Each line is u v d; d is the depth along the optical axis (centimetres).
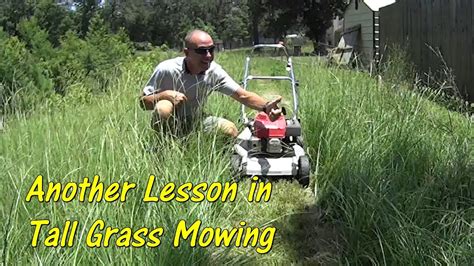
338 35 1548
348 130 318
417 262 198
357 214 231
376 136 299
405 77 432
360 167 268
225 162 281
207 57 310
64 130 291
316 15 2497
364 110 343
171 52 909
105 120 310
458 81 530
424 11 621
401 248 205
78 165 249
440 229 212
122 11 4453
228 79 321
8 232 193
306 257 223
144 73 627
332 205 259
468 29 504
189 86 318
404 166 271
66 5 3020
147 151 269
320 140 313
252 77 359
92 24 1000
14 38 621
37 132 296
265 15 3019
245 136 310
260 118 300
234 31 4797
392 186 247
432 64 600
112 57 786
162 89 322
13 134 297
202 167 267
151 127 302
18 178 236
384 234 218
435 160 282
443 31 565
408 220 223
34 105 384
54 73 639
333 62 525
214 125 308
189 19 4441
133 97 402
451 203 238
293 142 313
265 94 598
